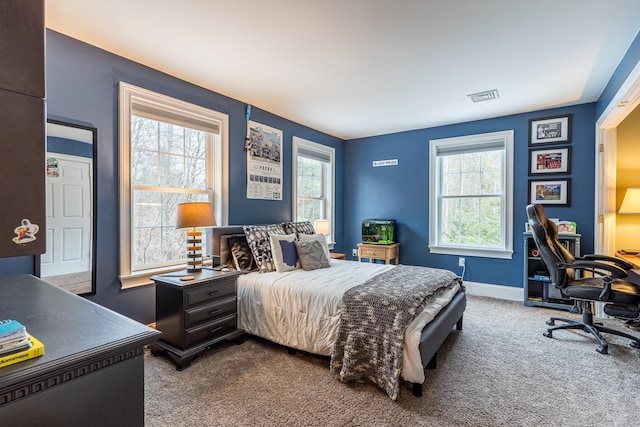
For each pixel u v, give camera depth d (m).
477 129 4.15
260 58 2.49
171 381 2.00
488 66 2.61
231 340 2.63
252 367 2.20
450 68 2.65
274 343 2.61
